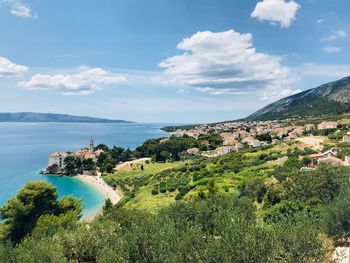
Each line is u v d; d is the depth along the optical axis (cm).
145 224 3484
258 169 12312
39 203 8281
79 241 4378
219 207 4216
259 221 4434
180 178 13975
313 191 6178
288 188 6850
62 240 4359
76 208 8906
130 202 11525
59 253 3734
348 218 3819
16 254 3672
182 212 4347
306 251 2644
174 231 3234
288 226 2822
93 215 10812
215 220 3650
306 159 11562
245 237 2520
